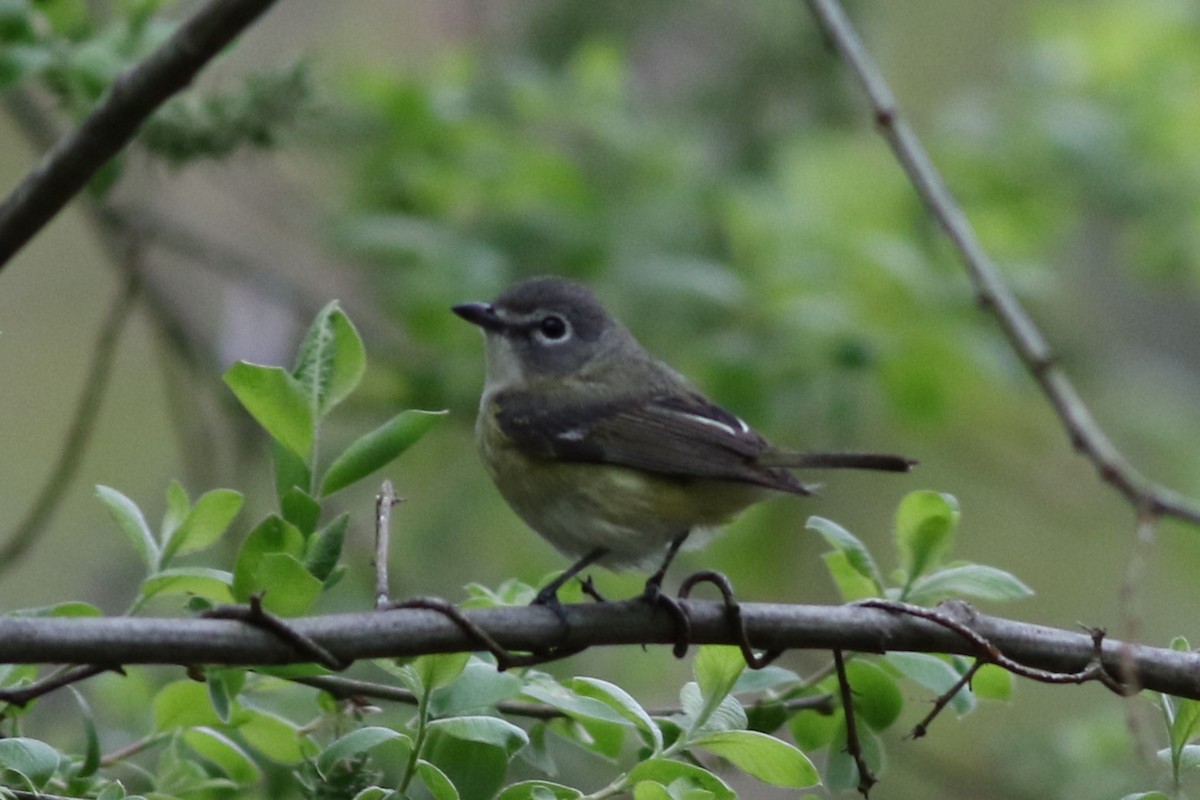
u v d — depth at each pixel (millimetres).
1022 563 19219
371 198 14086
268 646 5328
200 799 6520
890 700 6523
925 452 17531
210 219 16562
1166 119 16125
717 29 16516
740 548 15695
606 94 14430
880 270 14234
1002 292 9328
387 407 13938
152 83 6957
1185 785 8281
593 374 9766
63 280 16984
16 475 17516
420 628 5535
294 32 14922
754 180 15047
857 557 6398
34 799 5516
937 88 20250
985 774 13023
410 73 14242
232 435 14305
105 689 8867
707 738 5676
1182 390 18781
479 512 14828
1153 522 8320
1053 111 15914
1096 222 18828
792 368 13500
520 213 13898
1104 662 6324
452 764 5672
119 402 18125
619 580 11688
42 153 12016
